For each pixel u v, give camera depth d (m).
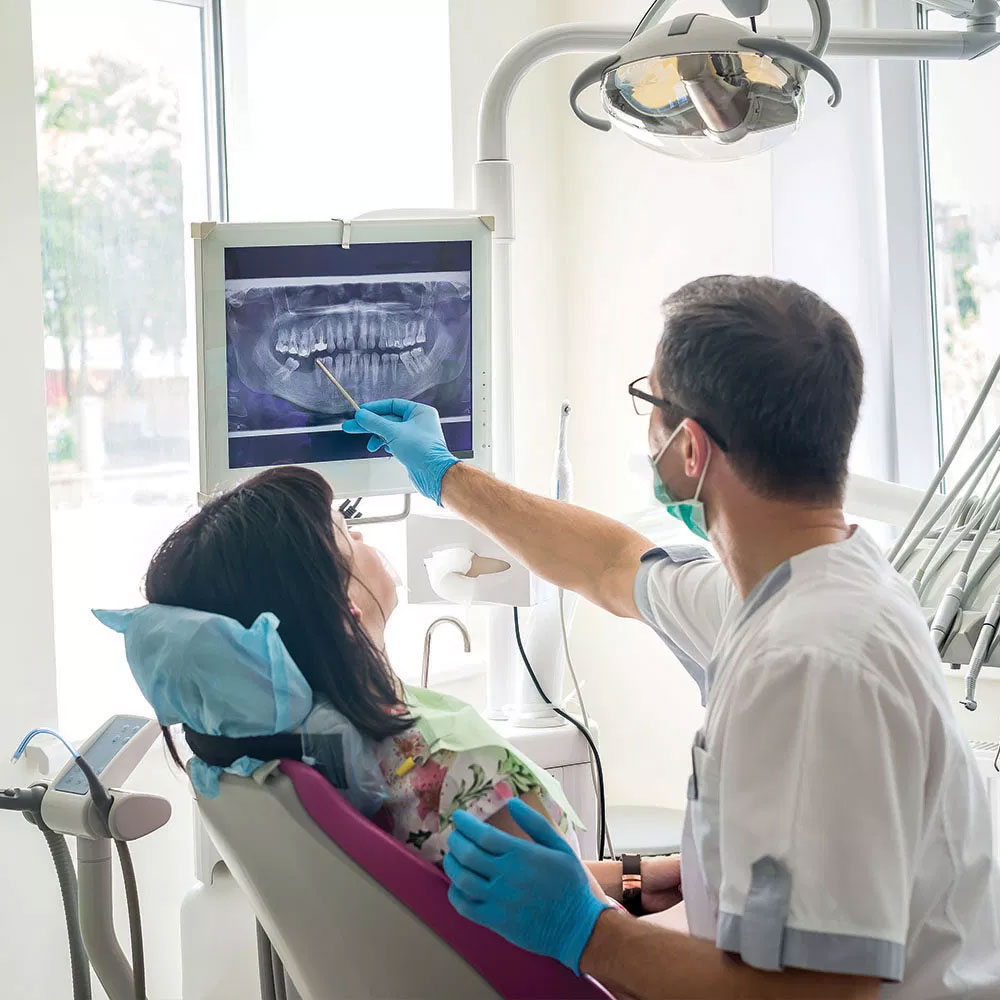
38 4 2.32
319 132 2.76
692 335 1.08
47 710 2.06
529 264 2.91
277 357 1.71
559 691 2.04
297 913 1.24
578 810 2.00
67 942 2.14
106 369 2.45
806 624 1.00
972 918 1.08
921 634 1.03
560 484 1.96
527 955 1.17
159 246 2.54
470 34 2.69
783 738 0.97
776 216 2.58
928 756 0.99
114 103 2.45
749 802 0.97
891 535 2.65
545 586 1.98
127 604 2.49
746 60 1.41
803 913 0.93
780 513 1.08
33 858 2.09
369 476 1.80
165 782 2.32
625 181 2.88
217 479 1.71
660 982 1.02
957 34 1.83
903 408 2.73
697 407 1.08
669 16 2.74
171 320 2.56
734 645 1.07
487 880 1.12
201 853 1.98
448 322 1.81
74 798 1.55
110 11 2.43
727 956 0.99
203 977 1.98
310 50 2.74
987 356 2.66
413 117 2.72
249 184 2.67
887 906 0.92
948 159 2.68
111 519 2.46
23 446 2.03
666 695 2.88
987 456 1.74
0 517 2.00
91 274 2.42
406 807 1.27
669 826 2.59
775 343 1.04
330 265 1.72
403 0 2.70
